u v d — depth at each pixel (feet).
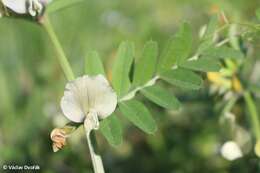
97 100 0.63
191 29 0.69
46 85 1.58
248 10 1.53
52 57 1.65
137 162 1.38
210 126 1.31
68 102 0.63
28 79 1.61
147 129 0.65
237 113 1.00
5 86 1.53
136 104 0.68
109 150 1.43
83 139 1.34
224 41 0.76
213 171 1.27
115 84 0.70
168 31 2.07
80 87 0.63
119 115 1.49
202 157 1.32
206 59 0.70
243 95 0.97
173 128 1.37
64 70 0.70
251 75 0.96
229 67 0.95
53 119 1.42
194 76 0.68
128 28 2.07
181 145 1.36
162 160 1.36
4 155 1.31
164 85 1.11
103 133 0.64
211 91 0.99
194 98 1.11
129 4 2.23
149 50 0.70
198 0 2.13
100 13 2.04
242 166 1.10
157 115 1.30
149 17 2.15
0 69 1.59
